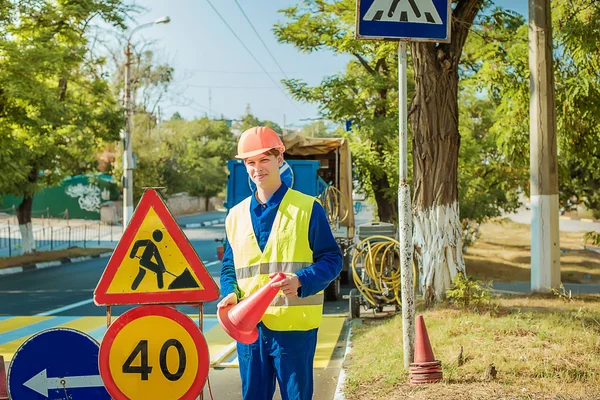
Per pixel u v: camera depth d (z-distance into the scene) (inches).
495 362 242.1
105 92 1002.1
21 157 838.5
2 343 388.2
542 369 230.2
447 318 323.6
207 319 469.4
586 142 564.1
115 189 2009.1
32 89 802.2
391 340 314.2
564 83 541.3
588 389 209.9
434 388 222.1
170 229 157.8
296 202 162.1
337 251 161.6
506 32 596.1
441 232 374.3
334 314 490.0
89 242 1374.3
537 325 291.0
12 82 772.6
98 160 1907.0
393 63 850.8
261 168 160.9
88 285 708.0
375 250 446.0
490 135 954.1
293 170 572.7
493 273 815.7
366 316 459.8
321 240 160.2
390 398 218.4
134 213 157.9
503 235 1653.5
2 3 800.9
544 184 428.8
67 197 1971.0
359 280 454.3
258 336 158.1
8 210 1978.3
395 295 445.7
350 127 895.1
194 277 157.5
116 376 156.7
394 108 869.2
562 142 580.4
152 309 157.1
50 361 169.2
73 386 169.6
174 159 2007.9
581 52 511.8
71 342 169.9
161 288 157.3
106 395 169.9
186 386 157.2
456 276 362.3
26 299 593.3
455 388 219.3
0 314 501.4
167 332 157.3
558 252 429.7
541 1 434.0
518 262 970.1
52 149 949.2
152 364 157.3
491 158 997.8
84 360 169.8
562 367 231.3
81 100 1016.2
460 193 885.8
